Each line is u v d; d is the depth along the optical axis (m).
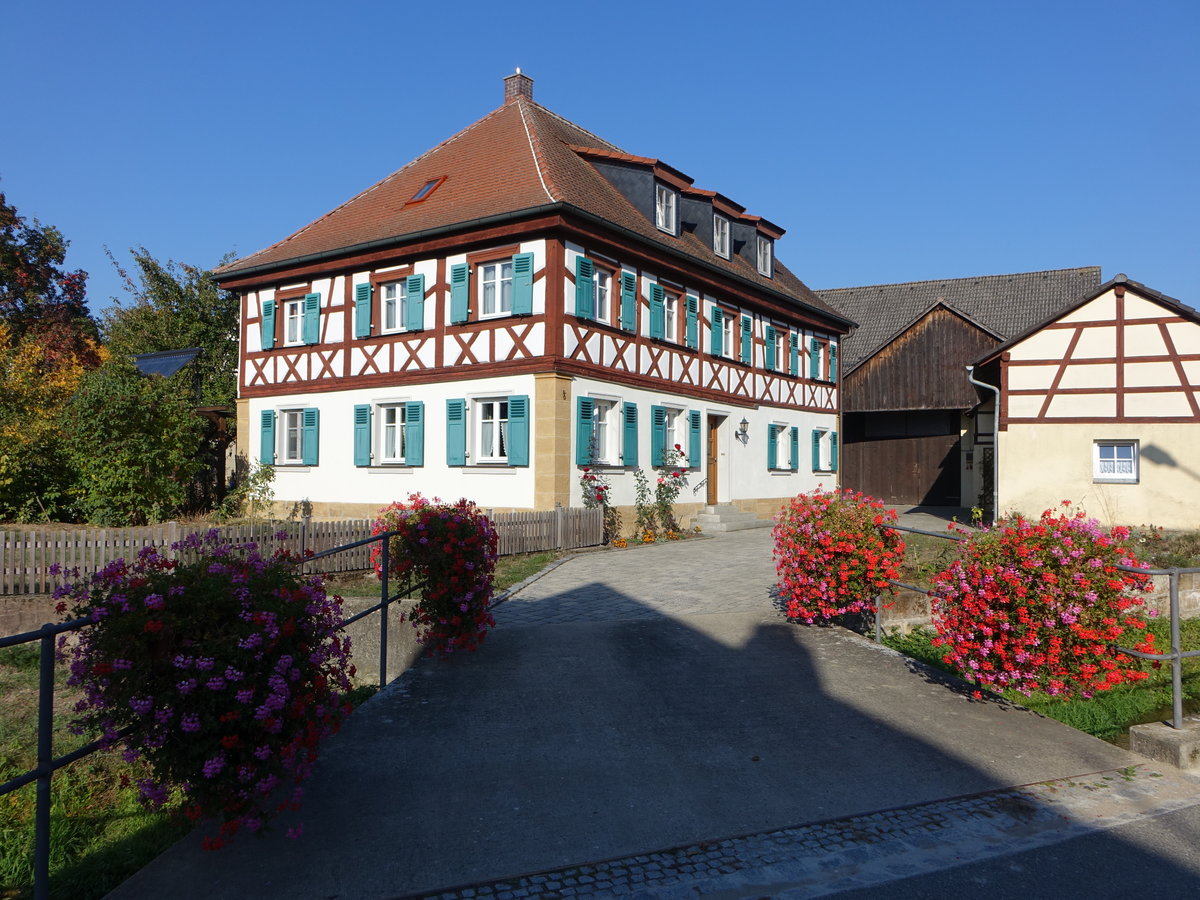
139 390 16.75
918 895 3.81
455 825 4.37
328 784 4.82
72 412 16.45
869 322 34.75
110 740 3.61
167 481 16.73
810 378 25.69
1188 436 16.25
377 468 18.33
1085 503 16.89
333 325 19.31
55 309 32.78
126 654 3.58
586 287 16.52
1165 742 5.50
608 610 9.33
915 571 11.05
